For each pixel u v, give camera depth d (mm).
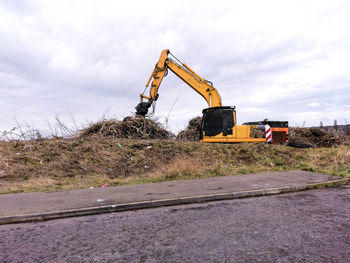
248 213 4938
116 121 15867
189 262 2953
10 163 9438
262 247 3354
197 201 5980
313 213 4898
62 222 4566
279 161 11953
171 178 8648
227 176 8938
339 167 10469
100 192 6617
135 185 7555
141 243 3545
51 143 11773
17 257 3170
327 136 19234
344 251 3221
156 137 16344
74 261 3039
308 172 9727
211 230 4016
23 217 4664
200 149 12859
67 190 6938
